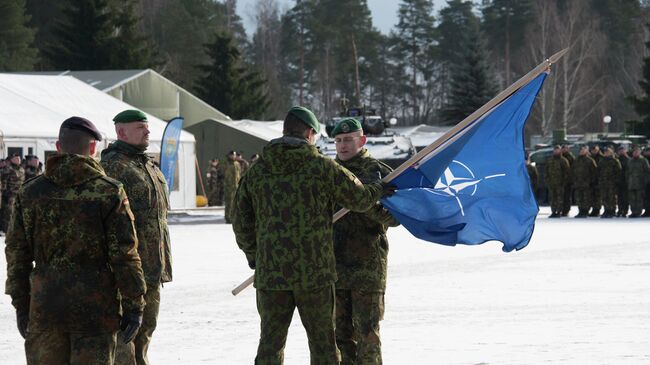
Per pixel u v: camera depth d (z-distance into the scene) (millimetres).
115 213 7355
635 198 38844
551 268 20438
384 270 9727
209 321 13859
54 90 44500
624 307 14805
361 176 9750
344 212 9469
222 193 52625
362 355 9555
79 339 7316
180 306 15305
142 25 113062
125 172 9625
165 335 12766
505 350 11445
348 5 131750
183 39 112438
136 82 60188
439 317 14031
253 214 8750
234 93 90125
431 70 139875
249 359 11188
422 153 9680
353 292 9617
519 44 121688
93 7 85812
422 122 140875
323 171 8539
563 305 15078
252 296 16359
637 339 12062
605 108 111750
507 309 14727
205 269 20594
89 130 7477
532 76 9703
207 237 29969
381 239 9734
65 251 7324
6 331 13070
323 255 8508
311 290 8438
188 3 119312
